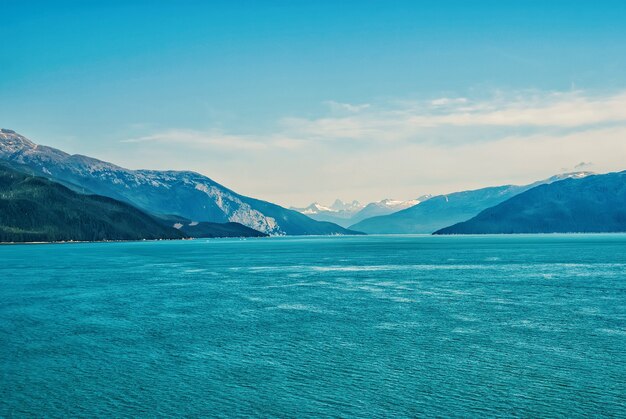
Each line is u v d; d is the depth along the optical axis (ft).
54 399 116.57
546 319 197.67
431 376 129.39
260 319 200.44
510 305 230.68
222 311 219.00
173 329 183.11
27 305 237.25
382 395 117.39
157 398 116.78
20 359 146.30
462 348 154.81
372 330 179.22
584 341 162.61
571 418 105.29
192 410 110.22
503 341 162.91
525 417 105.81
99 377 130.82
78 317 206.80
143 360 144.66
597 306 227.40
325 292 278.67
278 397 116.67
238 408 111.04
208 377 130.11
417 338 167.12
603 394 117.29
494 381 125.70
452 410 109.19
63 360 145.18
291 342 163.12
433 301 243.60
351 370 134.62
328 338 168.04
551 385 122.83
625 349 152.97
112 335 174.19
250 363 141.18
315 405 112.06
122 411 110.01
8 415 108.37
